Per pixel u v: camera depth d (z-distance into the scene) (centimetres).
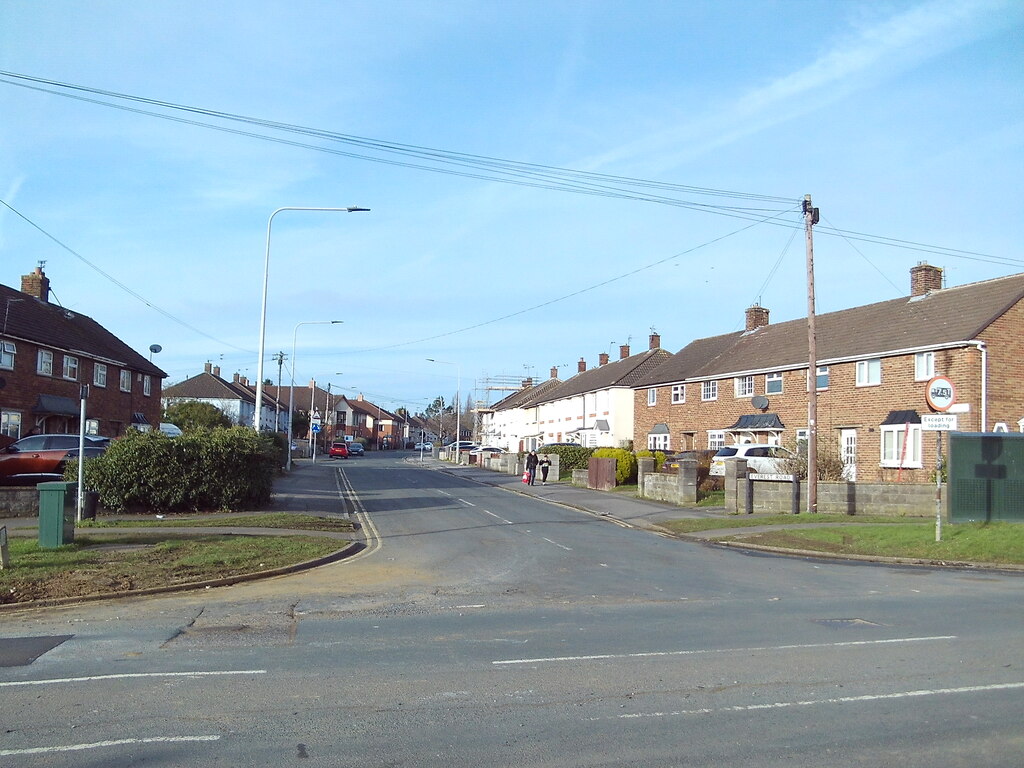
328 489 3359
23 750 575
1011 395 2919
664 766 557
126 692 716
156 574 1329
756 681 763
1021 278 3091
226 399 8006
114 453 2133
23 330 3503
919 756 577
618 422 5591
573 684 751
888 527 1955
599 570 1492
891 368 3161
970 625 1027
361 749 584
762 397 3844
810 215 2298
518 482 4062
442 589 1290
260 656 851
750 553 1784
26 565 1367
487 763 560
